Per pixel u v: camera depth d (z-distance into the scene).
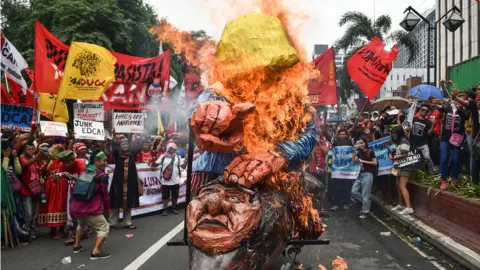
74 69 9.44
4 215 7.61
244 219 3.35
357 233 8.47
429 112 11.20
